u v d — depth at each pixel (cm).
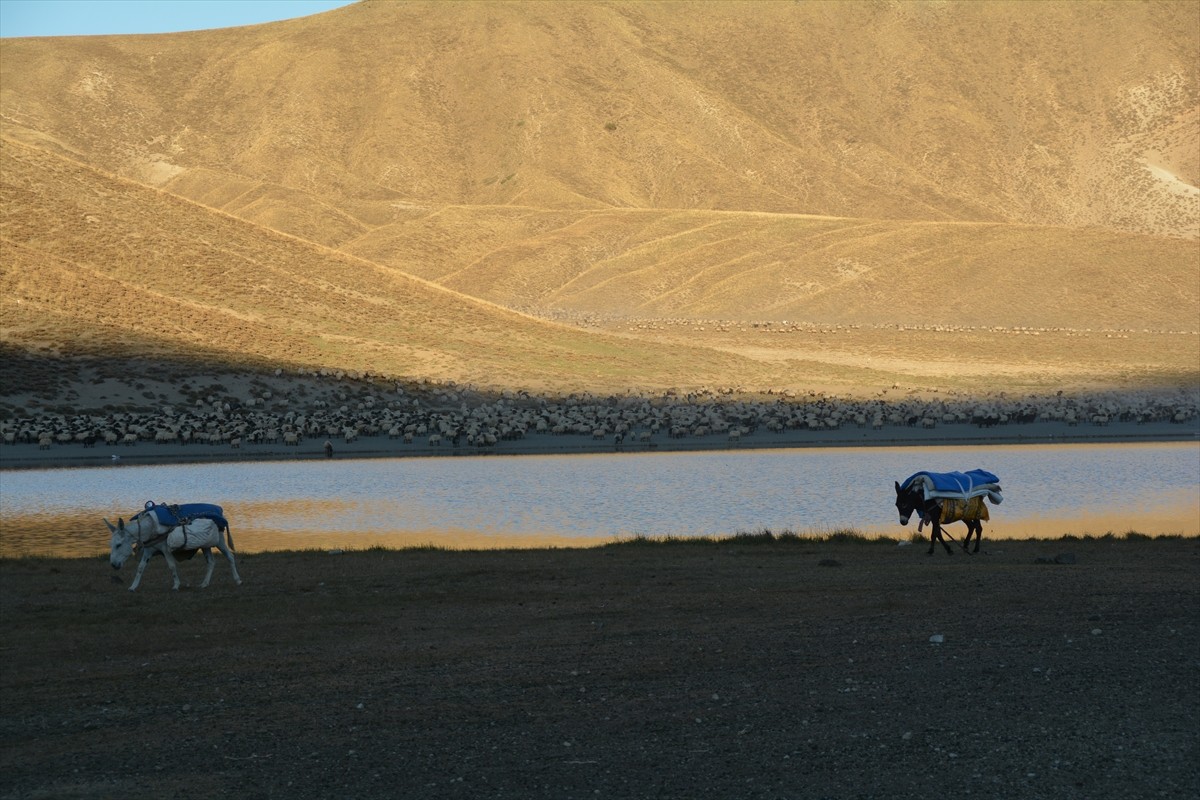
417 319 12762
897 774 1176
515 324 13325
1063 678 1473
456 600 2150
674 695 1458
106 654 1764
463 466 6544
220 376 9419
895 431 8362
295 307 12244
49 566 2755
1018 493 5172
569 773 1202
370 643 1798
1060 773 1166
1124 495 5106
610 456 7100
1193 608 1884
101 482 5850
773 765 1208
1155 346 14962
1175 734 1264
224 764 1255
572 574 2431
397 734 1337
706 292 19538
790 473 6116
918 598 2022
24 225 11881
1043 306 18000
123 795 1173
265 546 3700
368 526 4288
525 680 1549
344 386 9744
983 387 11762
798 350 14400
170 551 2302
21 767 1262
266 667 1662
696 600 2081
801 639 1731
